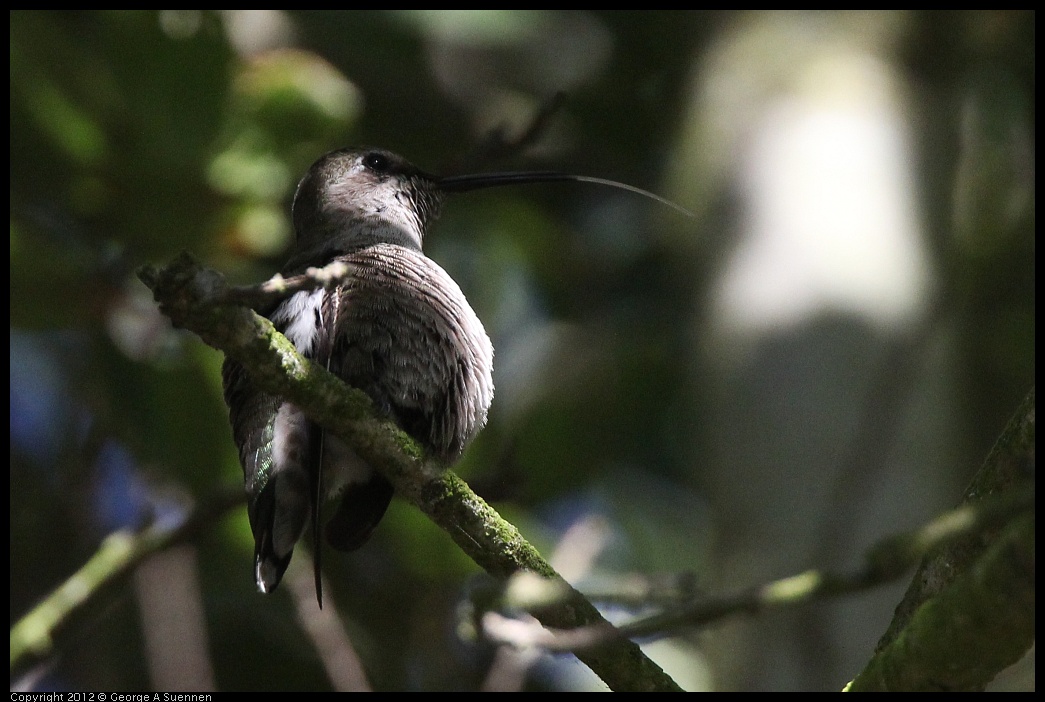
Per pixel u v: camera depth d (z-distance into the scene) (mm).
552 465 11422
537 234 11992
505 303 12336
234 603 10984
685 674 10375
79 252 8742
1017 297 10820
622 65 12305
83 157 8461
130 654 10594
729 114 10031
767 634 8102
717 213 9695
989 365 10555
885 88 9844
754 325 9008
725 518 8641
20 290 8562
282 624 11000
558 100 9422
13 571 10594
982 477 4426
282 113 8602
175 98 8367
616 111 12258
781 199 9391
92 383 9125
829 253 9086
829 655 7938
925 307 8898
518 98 12281
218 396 8852
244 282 8672
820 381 8648
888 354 8672
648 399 11672
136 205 8523
